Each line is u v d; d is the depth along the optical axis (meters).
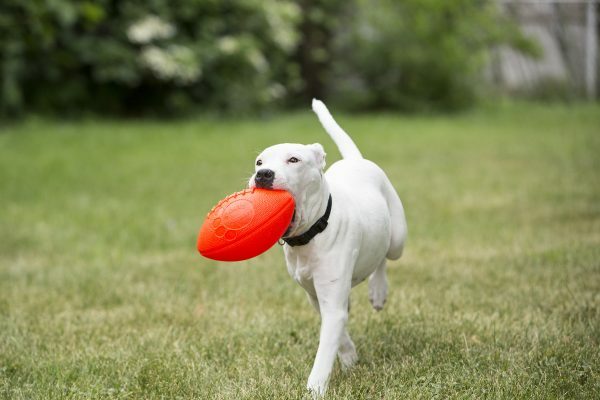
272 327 5.23
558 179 10.67
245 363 4.63
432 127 17.56
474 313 5.40
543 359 4.43
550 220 8.28
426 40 20.58
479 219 8.47
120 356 4.74
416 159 12.98
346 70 21.62
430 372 4.34
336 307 4.01
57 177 11.22
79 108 18.11
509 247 7.24
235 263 7.07
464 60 20.44
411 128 17.34
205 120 18.06
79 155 13.09
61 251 7.56
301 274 4.10
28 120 16.64
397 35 20.80
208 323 5.44
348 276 4.07
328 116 5.11
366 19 21.36
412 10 20.66
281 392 4.07
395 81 21.33
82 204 9.55
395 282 6.27
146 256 7.39
